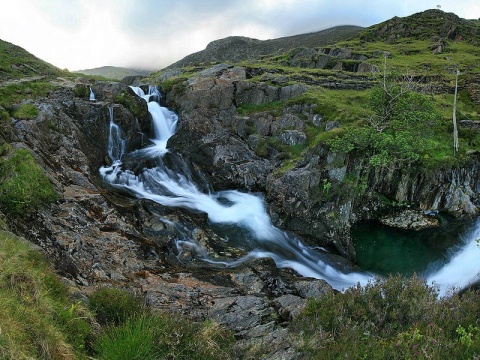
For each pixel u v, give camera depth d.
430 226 23.38
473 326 6.36
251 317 10.80
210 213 21.56
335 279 18.27
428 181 24.03
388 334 6.69
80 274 11.51
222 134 28.75
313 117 28.91
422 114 26.08
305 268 18.25
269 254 18.55
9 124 18.72
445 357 5.18
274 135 27.97
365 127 24.84
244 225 21.09
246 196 24.39
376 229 23.42
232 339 8.58
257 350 7.39
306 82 35.75
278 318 10.96
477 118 31.30
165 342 6.61
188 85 33.25
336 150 23.41
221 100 31.84
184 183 24.05
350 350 5.85
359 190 23.62
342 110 28.67
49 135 20.55
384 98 28.36
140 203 18.19
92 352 6.38
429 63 51.88
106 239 14.20
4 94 23.78
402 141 23.25
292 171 23.59
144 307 8.77
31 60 54.16
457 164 24.89
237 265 15.84
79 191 16.98
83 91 29.33
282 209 22.70
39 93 26.45
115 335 6.54
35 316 5.99
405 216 23.89
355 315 7.44
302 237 21.23
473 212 24.33
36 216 13.12
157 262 14.48
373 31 81.75
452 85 40.06
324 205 22.34
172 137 28.70
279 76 35.25
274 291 14.54
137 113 28.64
